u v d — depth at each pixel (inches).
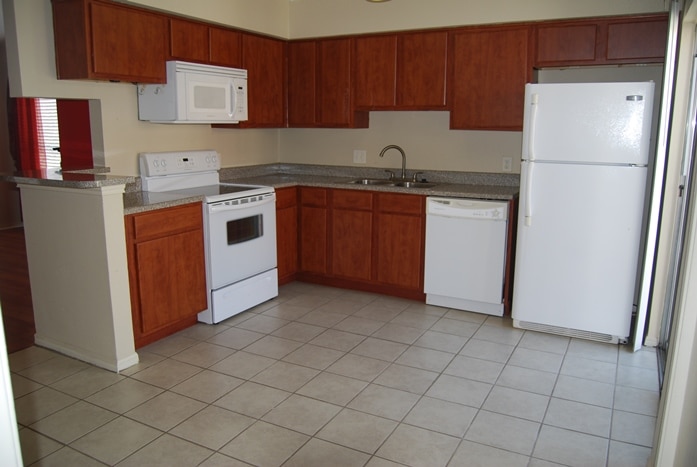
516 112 158.7
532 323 147.3
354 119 184.7
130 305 124.1
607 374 121.6
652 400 110.0
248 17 171.0
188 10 148.8
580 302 140.2
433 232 161.9
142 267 128.4
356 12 176.9
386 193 168.9
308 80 189.6
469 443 95.0
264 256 165.8
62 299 127.1
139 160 153.0
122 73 133.6
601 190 133.4
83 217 118.1
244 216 155.7
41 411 105.0
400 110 175.5
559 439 96.3
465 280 159.8
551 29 151.0
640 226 131.6
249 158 197.6
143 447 93.6
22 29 124.6
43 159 265.1
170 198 137.5
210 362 126.8
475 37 160.6
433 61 167.5
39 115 261.7
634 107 127.7
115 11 130.6
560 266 140.8
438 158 182.9
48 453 91.7
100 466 88.4
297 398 110.3
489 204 152.2
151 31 140.1
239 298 156.8
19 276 196.7
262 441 95.3
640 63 144.6
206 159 168.7
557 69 161.5
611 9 142.6
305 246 187.6
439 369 123.7
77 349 127.9
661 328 136.0
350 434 97.6
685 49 124.0
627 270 134.3
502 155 172.4
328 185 178.9
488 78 160.7
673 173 129.0
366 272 177.6
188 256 140.9
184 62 146.3
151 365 125.0
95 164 146.6
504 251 153.2
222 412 104.9
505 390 114.1
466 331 147.0
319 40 185.2
